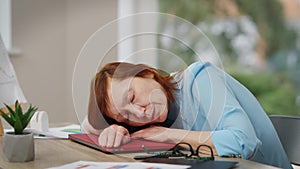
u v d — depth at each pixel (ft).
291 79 10.00
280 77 10.13
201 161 3.86
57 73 11.43
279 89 10.14
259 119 5.40
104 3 11.77
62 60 11.48
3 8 10.93
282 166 5.51
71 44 11.56
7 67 5.89
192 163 3.78
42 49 11.23
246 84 10.53
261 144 4.85
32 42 11.11
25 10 11.01
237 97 5.37
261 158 5.37
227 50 10.77
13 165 3.92
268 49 10.28
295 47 9.96
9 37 10.86
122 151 4.32
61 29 11.44
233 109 4.65
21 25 10.96
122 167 3.68
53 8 11.34
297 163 5.50
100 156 4.24
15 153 4.02
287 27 10.05
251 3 10.48
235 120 4.53
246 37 10.55
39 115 5.84
